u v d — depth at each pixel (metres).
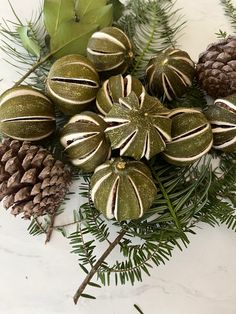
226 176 0.26
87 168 0.24
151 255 0.24
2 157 0.23
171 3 0.29
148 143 0.21
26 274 0.26
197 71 0.26
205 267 0.26
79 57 0.24
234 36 0.26
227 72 0.25
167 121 0.22
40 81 0.27
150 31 0.28
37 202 0.23
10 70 0.28
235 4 0.29
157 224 0.25
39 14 0.29
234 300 0.26
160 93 0.25
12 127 0.23
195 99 0.27
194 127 0.23
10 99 0.23
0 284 0.26
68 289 0.26
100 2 0.26
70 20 0.26
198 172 0.26
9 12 0.29
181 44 0.29
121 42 0.24
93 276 0.26
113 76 0.24
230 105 0.24
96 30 0.26
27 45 0.26
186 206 0.25
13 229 0.26
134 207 0.22
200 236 0.26
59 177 0.23
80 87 0.24
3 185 0.23
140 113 0.21
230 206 0.26
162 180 0.25
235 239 0.27
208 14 0.29
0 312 0.26
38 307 0.26
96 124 0.23
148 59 0.27
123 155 0.22
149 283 0.26
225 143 0.24
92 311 0.26
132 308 0.26
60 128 0.25
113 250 0.26
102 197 0.22
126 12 0.28
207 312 0.26
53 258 0.26
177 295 0.26
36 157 0.23
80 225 0.26
